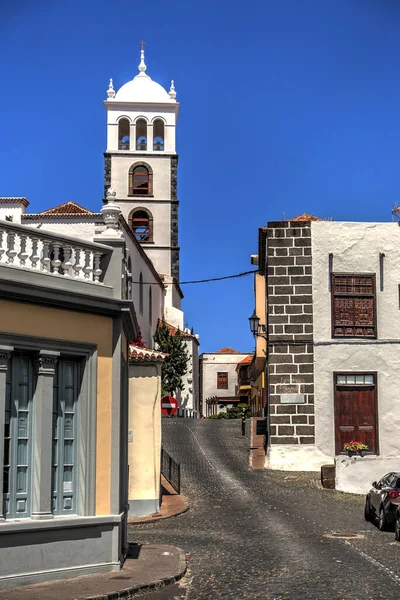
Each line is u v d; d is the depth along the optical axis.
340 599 11.66
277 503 23.22
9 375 12.98
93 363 14.02
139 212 69.12
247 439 38.81
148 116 70.12
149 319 60.12
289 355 29.34
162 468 29.19
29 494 13.01
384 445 29.05
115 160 69.31
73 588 12.18
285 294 29.62
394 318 29.64
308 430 29.06
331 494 24.98
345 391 29.27
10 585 12.23
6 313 12.74
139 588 12.36
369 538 17.64
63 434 13.67
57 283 13.70
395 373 29.33
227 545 16.91
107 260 14.84
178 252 69.12
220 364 92.00
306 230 29.86
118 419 14.17
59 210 47.19
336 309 29.56
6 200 45.47
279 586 12.63
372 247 29.89
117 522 13.80
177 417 57.12
